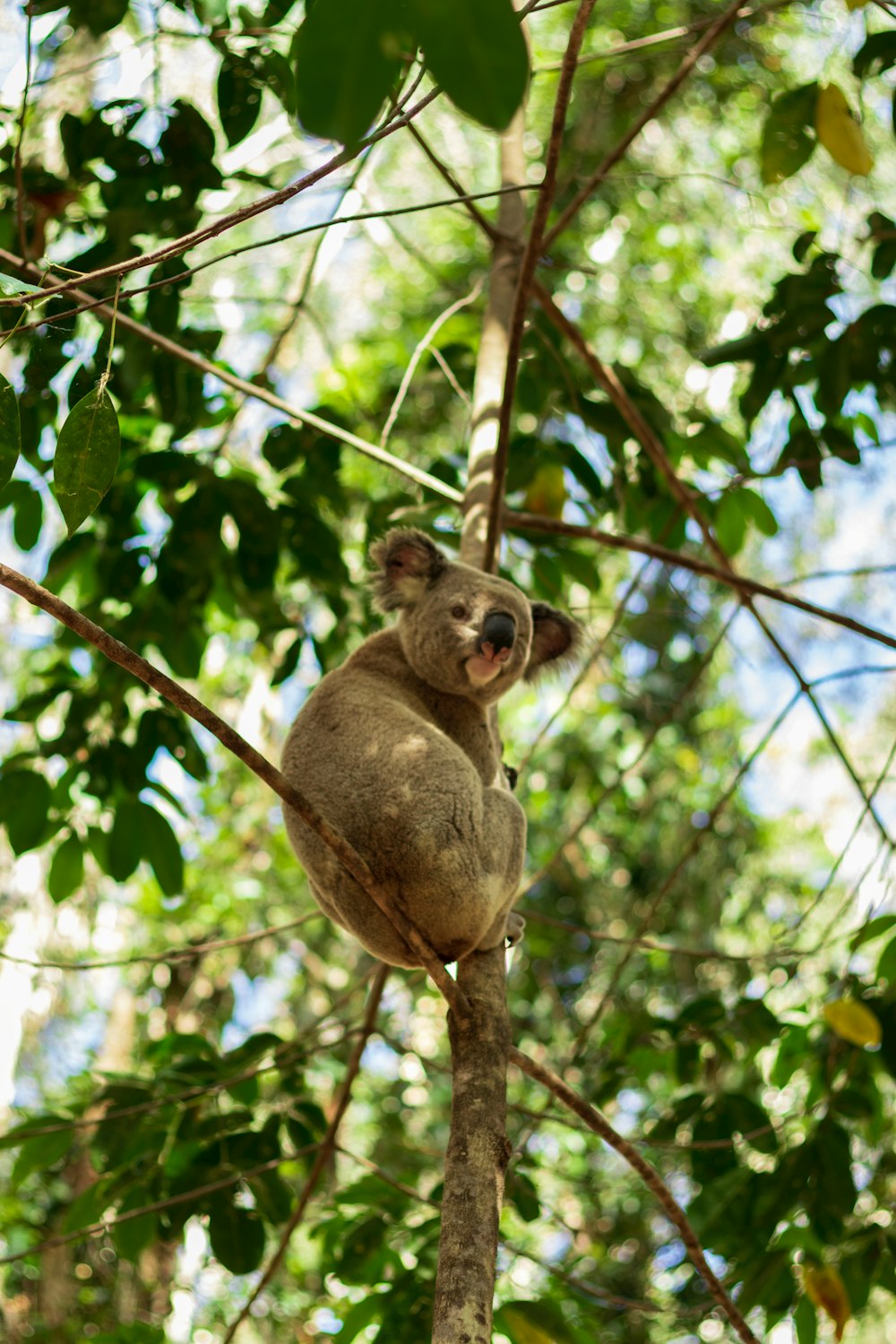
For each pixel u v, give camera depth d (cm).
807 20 789
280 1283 921
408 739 363
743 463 615
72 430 261
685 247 1051
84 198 554
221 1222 498
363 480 880
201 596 570
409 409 929
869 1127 539
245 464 658
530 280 387
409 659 410
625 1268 924
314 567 598
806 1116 542
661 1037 571
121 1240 496
